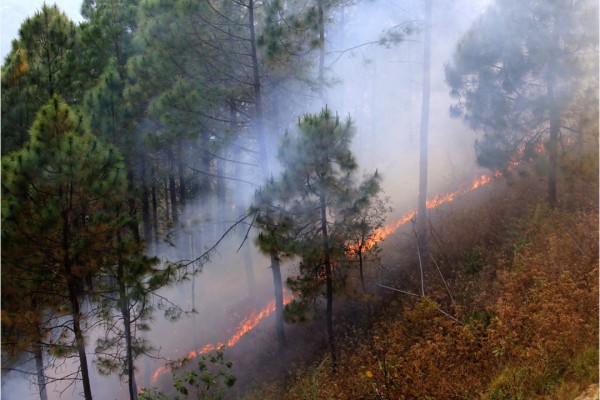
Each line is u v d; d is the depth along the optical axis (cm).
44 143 953
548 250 1118
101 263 1112
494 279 1188
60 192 1006
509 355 815
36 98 1456
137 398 1230
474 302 1110
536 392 691
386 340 1186
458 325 1059
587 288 903
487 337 907
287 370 1400
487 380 815
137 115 1504
